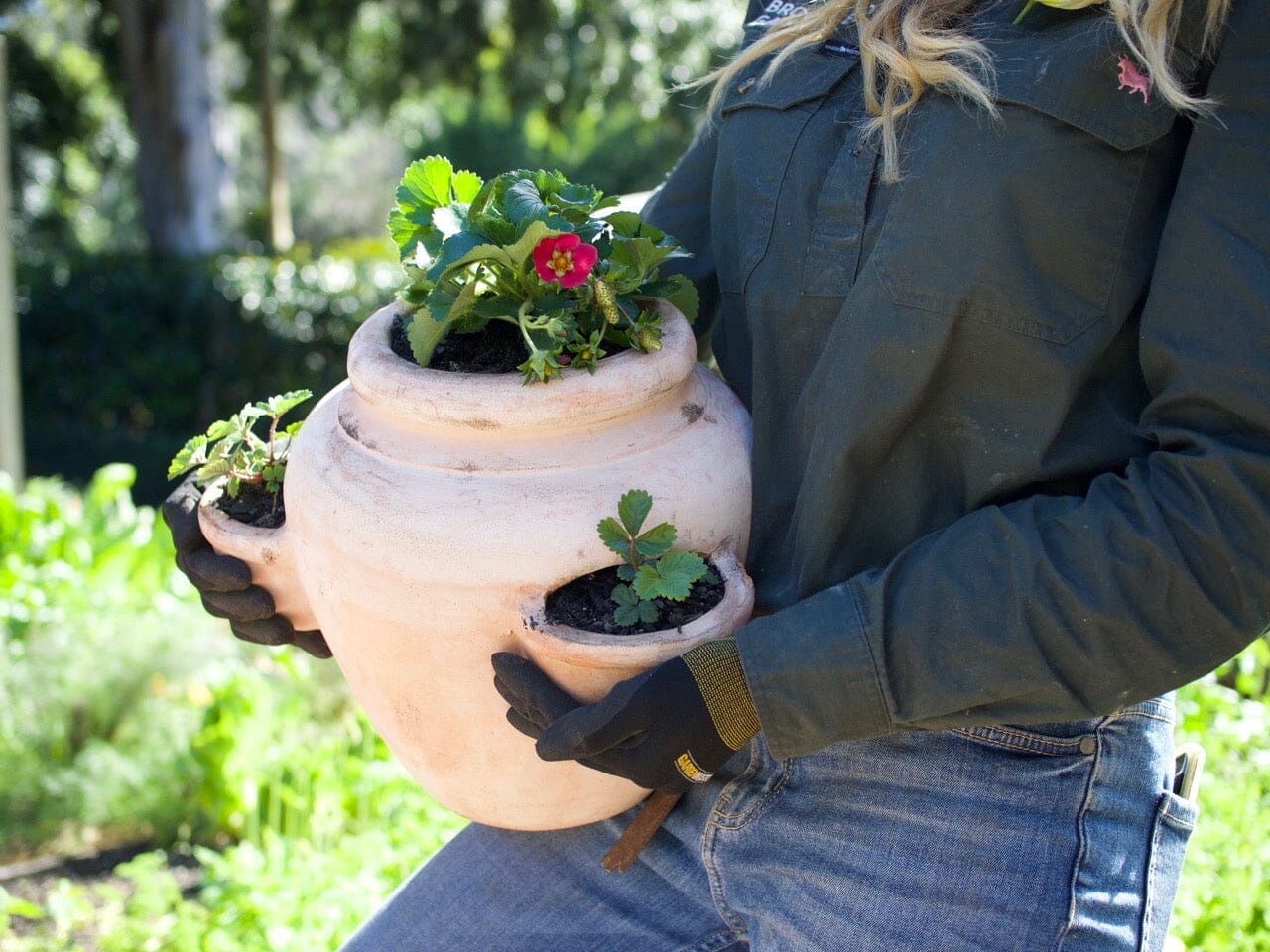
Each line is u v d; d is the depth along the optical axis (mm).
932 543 1007
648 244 1151
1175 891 1128
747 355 1247
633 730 989
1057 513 968
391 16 13062
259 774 2898
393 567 1057
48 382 9461
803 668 981
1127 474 954
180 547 1302
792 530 1142
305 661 3355
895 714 990
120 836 3090
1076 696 955
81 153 15383
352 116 16031
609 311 1086
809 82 1158
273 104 13555
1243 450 887
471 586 1045
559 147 20641
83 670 3197
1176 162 994
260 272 9375
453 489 1058
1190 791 1196
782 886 1142
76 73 14258
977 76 1012
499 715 1127
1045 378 1001
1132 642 929
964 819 1077
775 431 1166
